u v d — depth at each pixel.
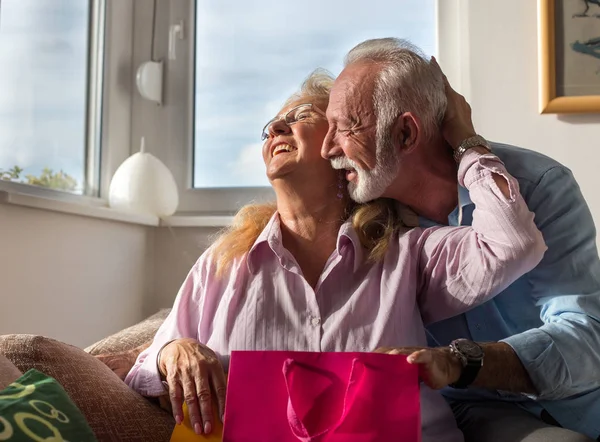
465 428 1.21
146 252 2.26
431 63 1.25
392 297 1.17
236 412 0.95
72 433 0.90
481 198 1.14
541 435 1.03
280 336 1.17
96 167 2.29
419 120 1.21
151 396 1.20
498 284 1.13
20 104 1.91
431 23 2.31
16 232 1.66
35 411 0.88
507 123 2.12
